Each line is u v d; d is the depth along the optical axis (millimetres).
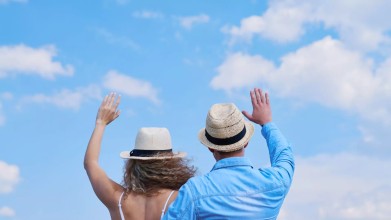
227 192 2830
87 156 3312
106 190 3201
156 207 3115
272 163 3174
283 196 2947
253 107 3426
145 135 3273
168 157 3193
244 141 3002
